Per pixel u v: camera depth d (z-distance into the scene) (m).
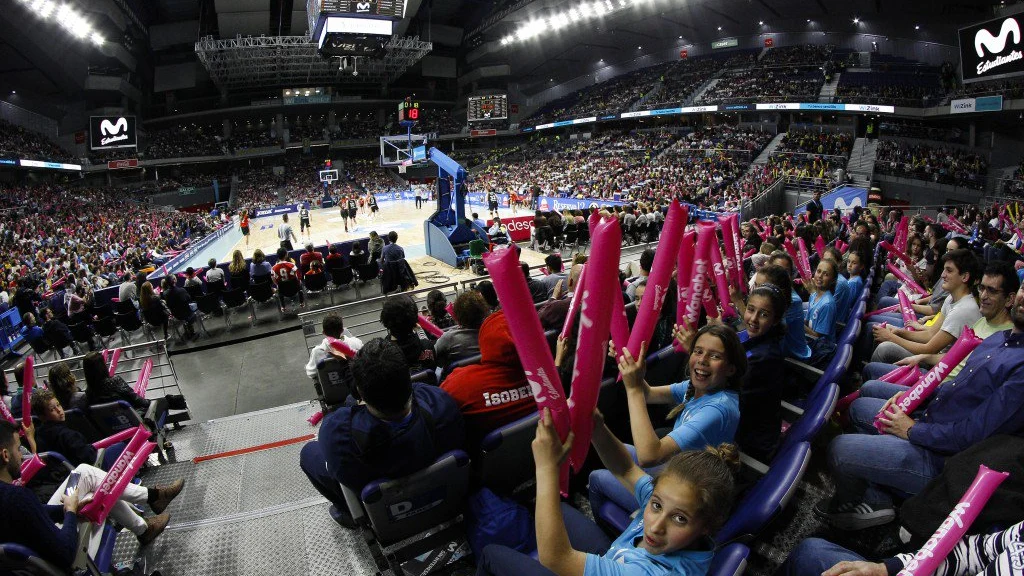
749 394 2.70
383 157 33.88
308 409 5.78
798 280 5.58
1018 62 21.53
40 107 42.44
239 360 9.11
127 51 41.41
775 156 31.06
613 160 40.03
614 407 3.33
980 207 22.50
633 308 4.32
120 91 43.25
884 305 5.85
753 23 43.44
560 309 4.32
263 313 11.30
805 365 3.72
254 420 5.57
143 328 11.01
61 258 18.23
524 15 45.34
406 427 2.34
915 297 5.62
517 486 2.97
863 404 3.09
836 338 4.64
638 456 1.90
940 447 2.33
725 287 3.33
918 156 27.53
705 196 26.55
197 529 3.55
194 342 9.98
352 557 3.23
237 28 40.06
